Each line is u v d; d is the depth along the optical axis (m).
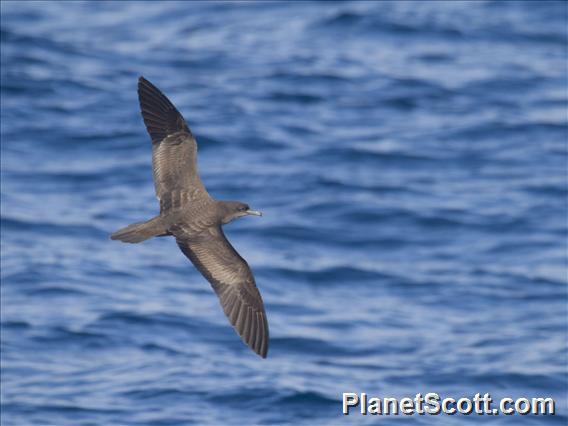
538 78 42.47
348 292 28.73
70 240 30.56
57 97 39.75
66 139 36.72
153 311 26.95
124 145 36.53
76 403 22.98
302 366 25.00
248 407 23.05
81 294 27.59
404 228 31.94
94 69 42.56
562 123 38.78
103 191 33.72
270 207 32.94
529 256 30.73
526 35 46.41
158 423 22.25
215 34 46.62
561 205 33.28
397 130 38.25
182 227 15.39
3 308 26.77
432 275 29.69
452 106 40.09
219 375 24.31
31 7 48.78
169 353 25.20
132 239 15.06
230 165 35.44
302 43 45.66
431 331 26.83
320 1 49.44
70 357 24.95
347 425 22.50
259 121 38.59
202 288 28.53
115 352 25.22
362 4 49.19
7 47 43.78
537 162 36.06
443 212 32.72
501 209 33.00
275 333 26.41
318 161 35.81
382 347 26.03
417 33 46.34
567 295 28.61
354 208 32.81
